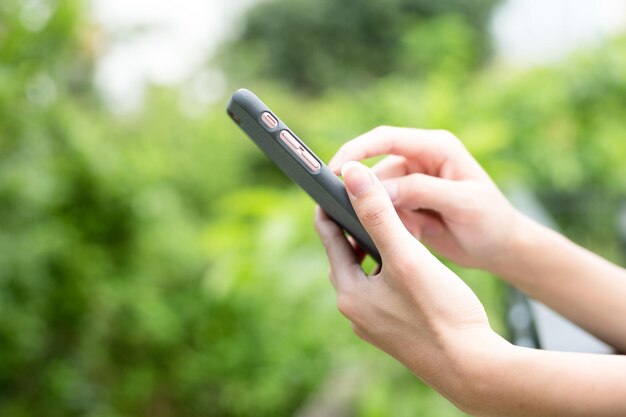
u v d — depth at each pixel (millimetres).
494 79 3232
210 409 2793
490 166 1783
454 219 896
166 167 3359
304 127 5867
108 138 3076
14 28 2186
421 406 1547
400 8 7027
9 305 2277
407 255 572
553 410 568
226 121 5297
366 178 574
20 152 2326
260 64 7668
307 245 1691
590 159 2914
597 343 878
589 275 888
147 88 4727
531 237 897
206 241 1872
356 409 1846
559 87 2984
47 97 2434
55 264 2502
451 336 575
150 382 2801
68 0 2318
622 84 2932
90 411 2639
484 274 1548
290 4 7734
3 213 2271
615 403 560
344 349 1871
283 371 2590
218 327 2818
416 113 2094
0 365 2381
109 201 2658
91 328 2656
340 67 7496
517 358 566
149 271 2906
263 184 5223
